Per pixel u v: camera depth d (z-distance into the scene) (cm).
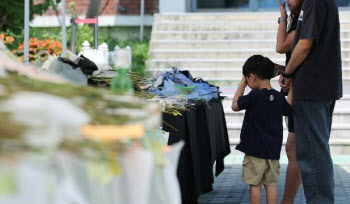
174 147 344
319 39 884
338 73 902
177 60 2280
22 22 1600
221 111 1248
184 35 2372
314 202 889
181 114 876
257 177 920
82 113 277
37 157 258
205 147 1042
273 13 2458
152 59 2308
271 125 921
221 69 2216
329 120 930
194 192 920
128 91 352
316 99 883
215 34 2364
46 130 262
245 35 2347
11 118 259
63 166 267
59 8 2780
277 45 1006
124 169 295
